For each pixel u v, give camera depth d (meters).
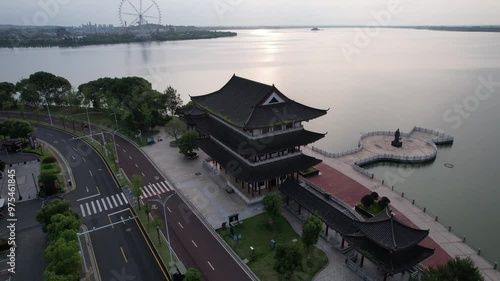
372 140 115.69
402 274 53.31
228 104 85.25
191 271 48.66
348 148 115.38
